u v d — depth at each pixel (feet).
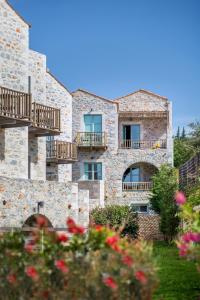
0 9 81.15
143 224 120.26
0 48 81.10
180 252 28.07
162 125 142.51
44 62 94.48
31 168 90.68
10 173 81.10
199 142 204.85
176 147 200.95
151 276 23.97
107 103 138.51
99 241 25.20
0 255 25.53
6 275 25.23
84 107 138.62
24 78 85.40
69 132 114.01
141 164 144.15
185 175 94.73
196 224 29.40
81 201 90.84
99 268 23.89
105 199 137.80
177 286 41.73
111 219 108.58
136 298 23.65
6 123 78.23
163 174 108.17
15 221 70.79
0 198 68.28
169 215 101.45
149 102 143.84
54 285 24.31
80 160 139.03
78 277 23.97
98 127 138.82
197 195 67.26
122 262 23.80
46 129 88.12
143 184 139.74
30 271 23.57
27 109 78.54
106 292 23.57
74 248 25.13
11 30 83.20
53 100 110.22
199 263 29.45
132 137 143.23
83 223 90.99
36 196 75.36
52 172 110.52
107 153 138.92
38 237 25.62
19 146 82.94
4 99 76.28
